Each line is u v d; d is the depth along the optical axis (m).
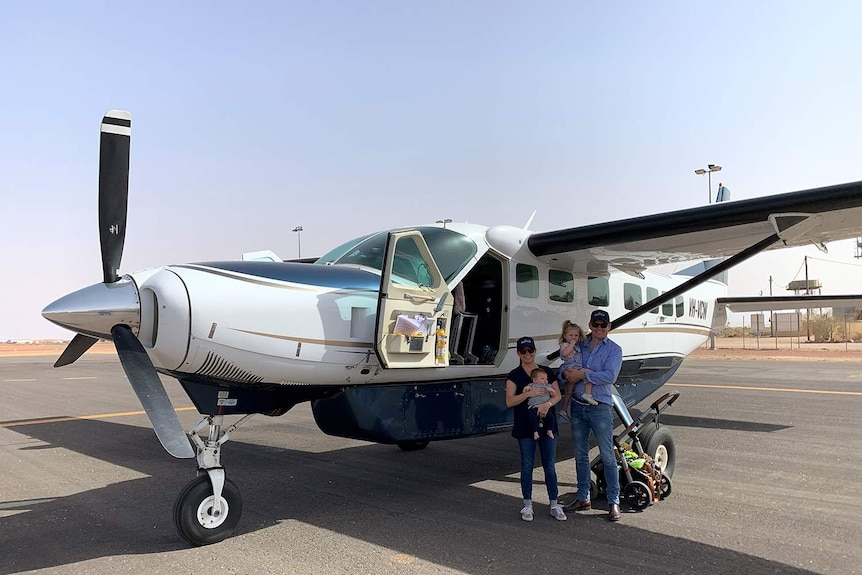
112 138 4.45
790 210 4.81
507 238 6.27
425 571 3.68
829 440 7.86
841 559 3.86
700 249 6.16
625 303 7.91
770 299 10.16
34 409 11.98
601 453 4.71
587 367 4.80
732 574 3.62
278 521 4.74
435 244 5.71
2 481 6.12
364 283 5.10
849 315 46.50
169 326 4.12
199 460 4.40
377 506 5.15
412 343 4.96
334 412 5.34
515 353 6.28
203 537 4.15
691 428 8.77
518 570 3.69
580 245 6.11
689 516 4.77
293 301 4.60
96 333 4.38
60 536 4.40
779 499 5.25
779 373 17.91
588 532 4.40
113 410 11.83
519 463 6.90
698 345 9.84
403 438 5.48
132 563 3.85
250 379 4.50
